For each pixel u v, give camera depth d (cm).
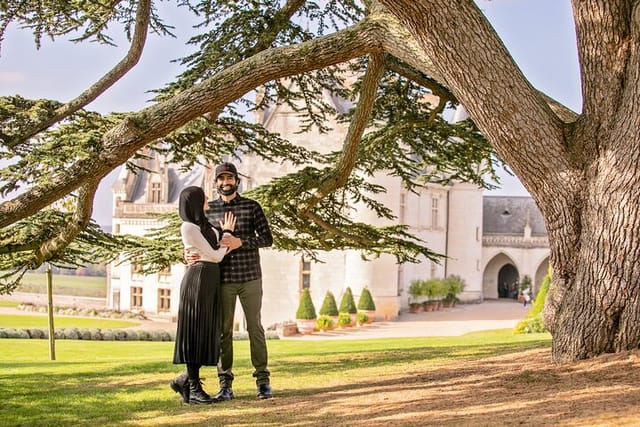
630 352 651
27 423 622
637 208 655
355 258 3559
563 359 700
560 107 824
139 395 746
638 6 661
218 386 787
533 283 5194
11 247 898
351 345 1720
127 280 4375
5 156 834
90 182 796
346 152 1076
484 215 5422
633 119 658
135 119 742
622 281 664
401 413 554
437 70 704
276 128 3625
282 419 568
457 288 4541
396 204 3606
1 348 1894
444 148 1207
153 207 4403
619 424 440
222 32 998
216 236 645
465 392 626
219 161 1163
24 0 903
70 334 2456
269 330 3206
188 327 637
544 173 697
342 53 765
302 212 1160
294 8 1025
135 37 937
